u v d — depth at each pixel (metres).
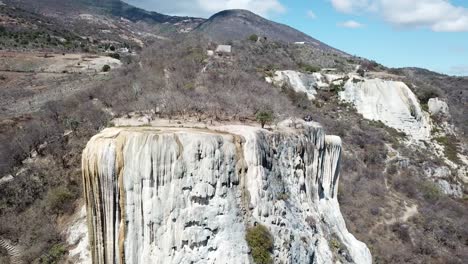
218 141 23.12
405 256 38.97
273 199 24.52
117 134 23.09
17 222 29.09
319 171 30.59
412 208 46.22
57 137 35.81
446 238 42.59
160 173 21.84
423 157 57.06
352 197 44.97
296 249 24.28
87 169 22.89
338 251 27.95
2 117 46.16
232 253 22.00
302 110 53.62
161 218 21.78
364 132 56.72
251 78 49.72
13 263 26.72
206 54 57.09
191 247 21.75
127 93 40.22
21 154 34.25
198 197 22.09
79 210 28.84
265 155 24.83
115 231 22.41
